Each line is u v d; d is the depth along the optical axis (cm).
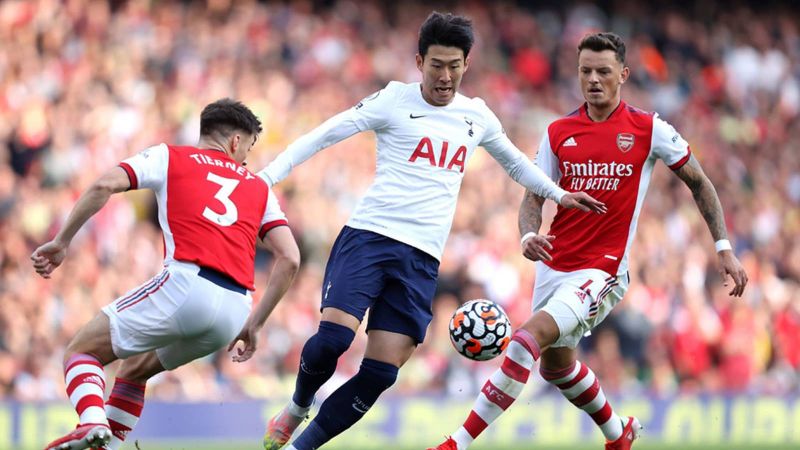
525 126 7462
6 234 5312
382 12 7981
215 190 2380
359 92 7188
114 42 6619
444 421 4941
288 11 7388
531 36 8206
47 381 4931
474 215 6269
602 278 2642
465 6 8219
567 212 2683
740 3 9056
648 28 8694
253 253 2420
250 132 2511
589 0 8669
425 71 2498
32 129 5956
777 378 6400
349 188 6272
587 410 2819
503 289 6100
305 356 2456
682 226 6819
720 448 4944
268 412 4806
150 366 2434
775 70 8850
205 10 7144
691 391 5562
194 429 4675
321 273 5738
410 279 2488
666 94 8212
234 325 2378
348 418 2486
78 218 2266
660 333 6088
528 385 5309
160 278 2325
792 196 8025
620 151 2645
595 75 2625
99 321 2323
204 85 6581
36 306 5069
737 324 6338
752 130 8300
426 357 5469
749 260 6762
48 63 6328
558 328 2581
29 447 4362
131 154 6059
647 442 5162
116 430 2428
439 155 2511
